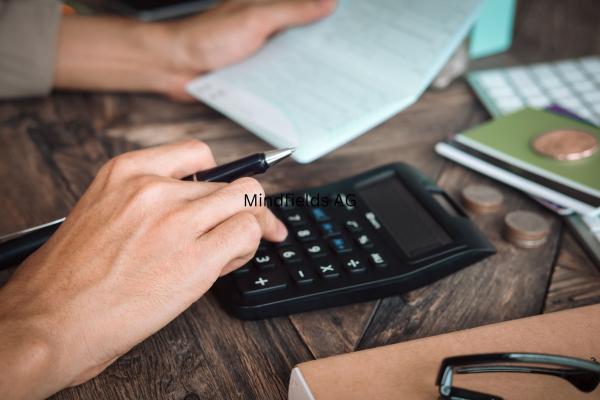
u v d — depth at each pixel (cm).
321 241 54
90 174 69
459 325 49
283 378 45
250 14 83
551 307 50
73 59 84
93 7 104
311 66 81
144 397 43
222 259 46
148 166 52
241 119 72
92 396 43
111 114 81
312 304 49
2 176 68
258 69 82
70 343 42
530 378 40
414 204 58
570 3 109
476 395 38
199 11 102
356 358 42
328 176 67
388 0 90
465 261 53
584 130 66
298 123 70
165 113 82
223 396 43
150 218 46
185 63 84
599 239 57
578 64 86
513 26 102
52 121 80
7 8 82
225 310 50
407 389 39
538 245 57
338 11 89
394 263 52
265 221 51
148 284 44
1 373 39
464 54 85
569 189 59
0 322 42
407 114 80
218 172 54
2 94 83
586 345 43
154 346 47
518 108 77
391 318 49
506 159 64
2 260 50
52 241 48
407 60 78
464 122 78
